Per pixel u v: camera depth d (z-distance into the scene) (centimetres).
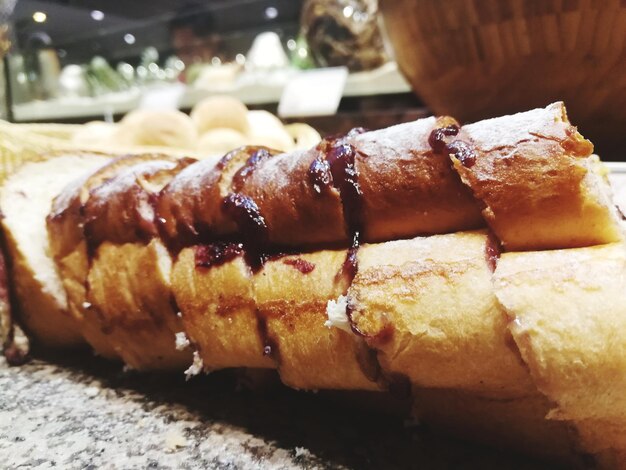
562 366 17
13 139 37
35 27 74
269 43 64
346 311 20
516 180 19
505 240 19
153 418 25
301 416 25
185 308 25
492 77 30
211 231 25
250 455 22
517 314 18
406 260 20
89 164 39
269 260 24
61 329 33
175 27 75
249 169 25
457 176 20
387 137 22
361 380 21
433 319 19
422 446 22
